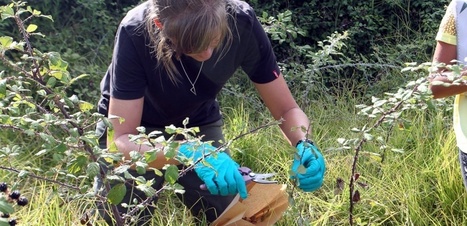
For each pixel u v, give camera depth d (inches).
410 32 221.0
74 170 67.8
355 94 195.0
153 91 97.0
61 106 71.8
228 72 96.6
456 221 122.3
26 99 72.4
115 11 217.0
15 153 73.2
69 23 207.2
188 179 110.3
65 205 110.5
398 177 131.6
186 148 78.5
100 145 103.7
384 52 211.5
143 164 67.6
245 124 152.0
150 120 103.7
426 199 128.5
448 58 94.2
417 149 142.6
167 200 118.6
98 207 107.5
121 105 91.3
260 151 147.7
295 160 90.5
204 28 75.1
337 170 134.7
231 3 90.8
